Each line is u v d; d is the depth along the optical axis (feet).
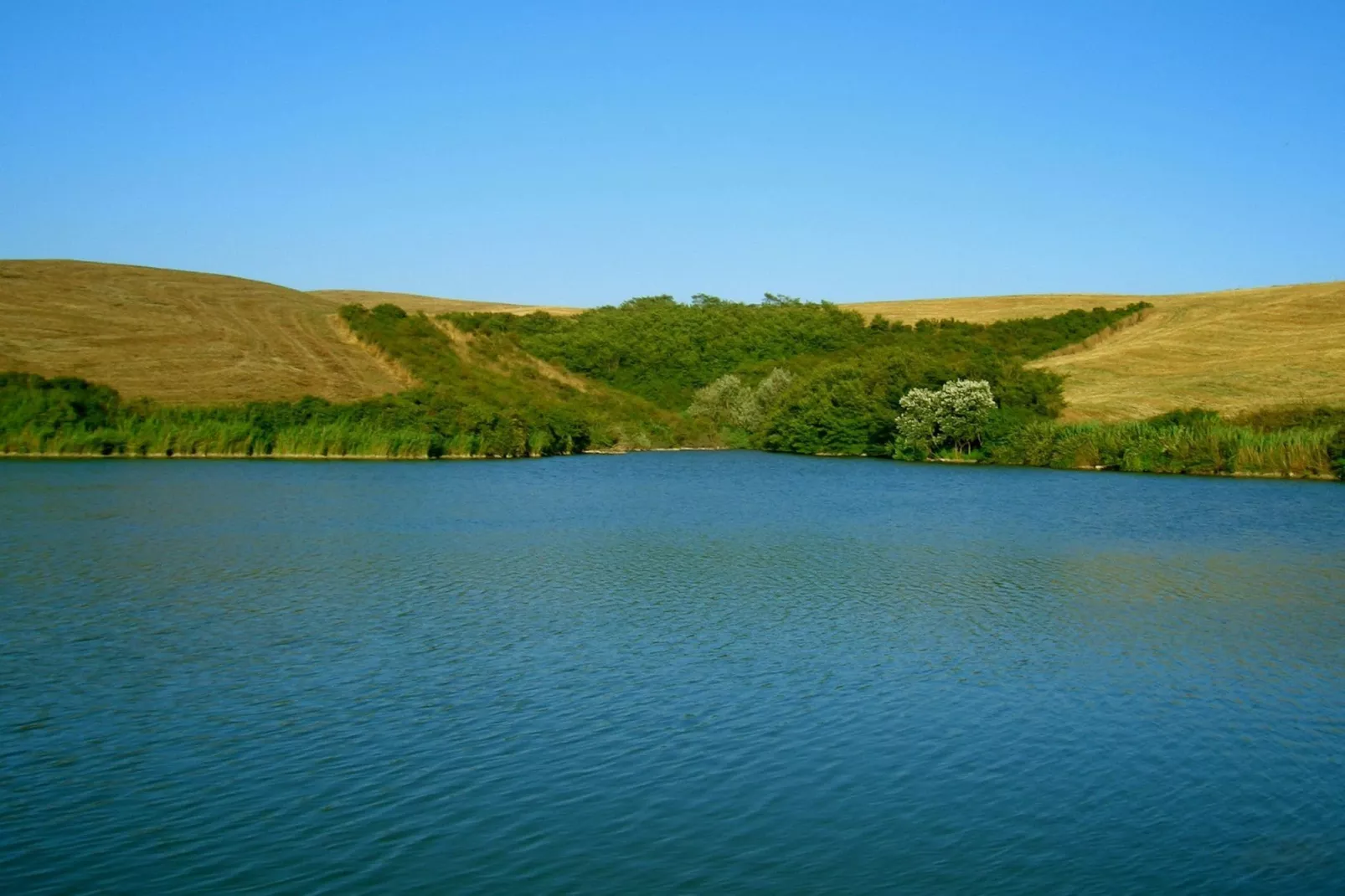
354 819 56.95
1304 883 51.21
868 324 544.62
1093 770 64.44
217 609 101.86
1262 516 183.32
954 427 335.67
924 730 70.85
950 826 57.06
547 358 460.55
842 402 377.50
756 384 461.78
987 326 519.60
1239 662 86.99
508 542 148.05
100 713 72.02
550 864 52.42
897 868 52.49
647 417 418.51
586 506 198.70
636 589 114.93
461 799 59.57
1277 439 265.34
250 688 77.51
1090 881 51.47
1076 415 343.67
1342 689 79.87
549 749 66.74
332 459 295.28
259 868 51.70
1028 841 55.47
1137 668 84.99
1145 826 57.26
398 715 72.43
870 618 101.76
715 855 53.67
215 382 331.16
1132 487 240.12
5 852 52.90
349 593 110.32
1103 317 512.22
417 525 164.45
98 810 57.67
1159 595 113.09
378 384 358.84
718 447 422.41
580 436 376.07
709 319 528.63
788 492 233.14
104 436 275.59
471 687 78.48
